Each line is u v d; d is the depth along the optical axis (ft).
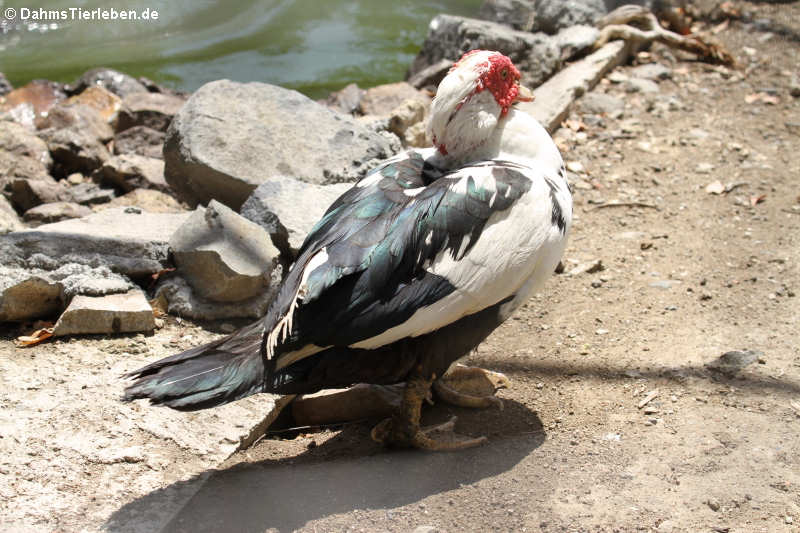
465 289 5.91
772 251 7.68
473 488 6.02
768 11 12.12
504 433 6.37
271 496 5.97
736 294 7.29
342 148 7.77
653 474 6.05
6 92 9.68
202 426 6.30
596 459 6.15
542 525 5.82
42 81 9.58
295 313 5.83
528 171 6.14
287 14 12.26
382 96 9.29
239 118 7.75
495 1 11.30
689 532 5.76
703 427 6.31
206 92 7.84
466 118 6.21
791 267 7.51
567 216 6.16
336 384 6.05
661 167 8.63
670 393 6.54
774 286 7.34
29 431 6.18
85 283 6.84
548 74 9.74
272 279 6.97
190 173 7.65
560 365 6.79
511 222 5.98
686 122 9.25
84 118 8.71
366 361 6.01
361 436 6.44
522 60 9.82
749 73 10.36
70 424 6.23
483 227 5.95
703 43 10.53
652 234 7.89
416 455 6.23
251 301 6.95
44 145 8.42
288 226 7.12
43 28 11.41
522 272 6.01
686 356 6.80
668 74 10.21
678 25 11.22
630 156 8.78
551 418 6.43
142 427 6.25
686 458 6.13
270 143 7.70
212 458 6.15
